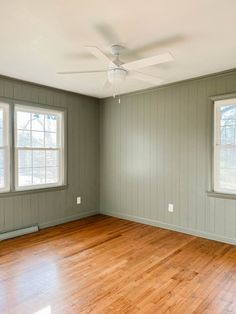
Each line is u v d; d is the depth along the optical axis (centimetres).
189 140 377
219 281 243
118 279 246
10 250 317
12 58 288
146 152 431
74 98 457
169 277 250
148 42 246
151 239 359
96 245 336
